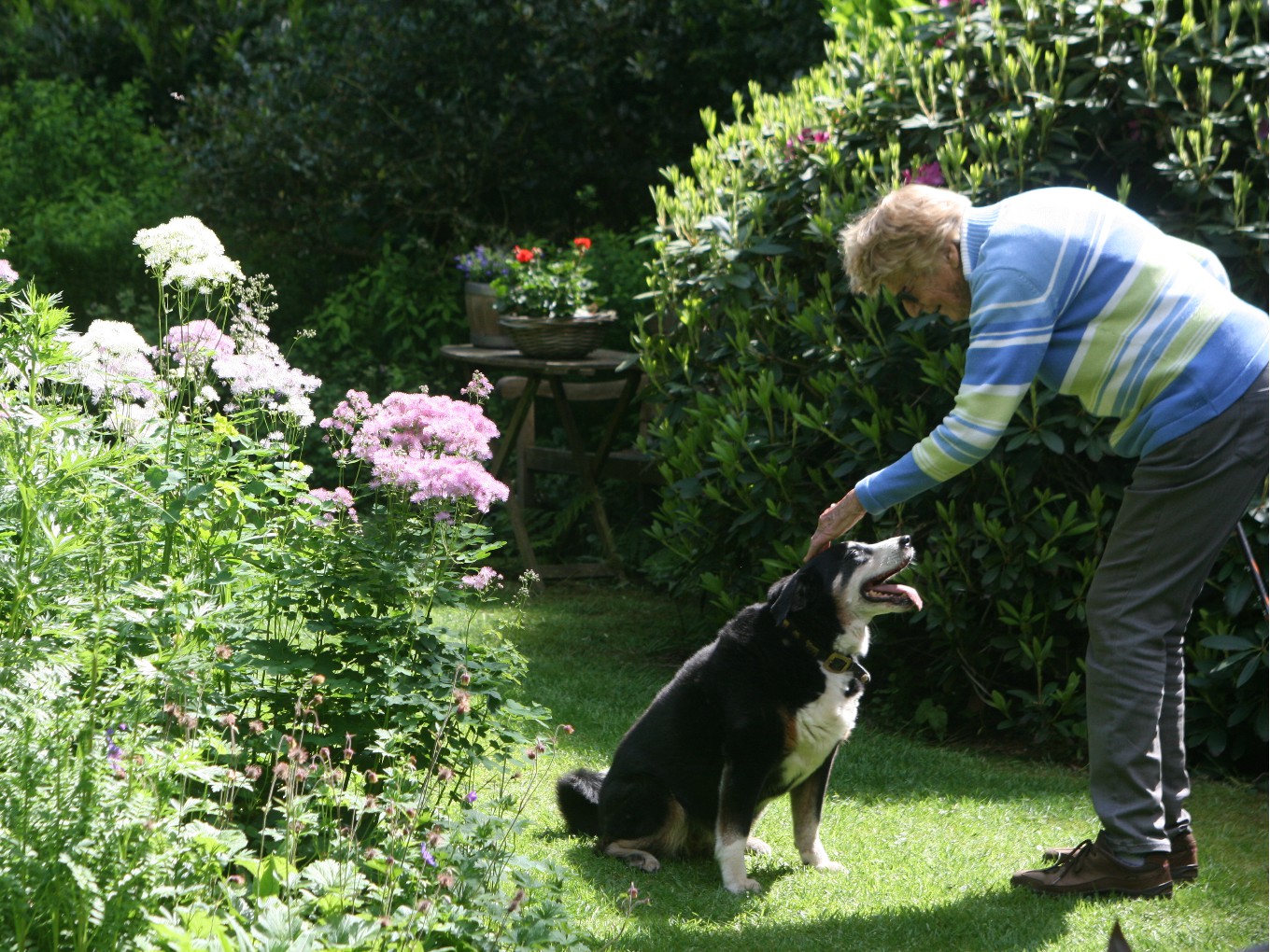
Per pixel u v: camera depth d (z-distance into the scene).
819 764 3.93
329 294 10.74
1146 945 3.32
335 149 10.41
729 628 3.98
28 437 3.05
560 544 8.83
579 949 2.75
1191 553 3.53
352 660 3.52
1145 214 5.56
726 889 3.75
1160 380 3.48
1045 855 3.93
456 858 2.83
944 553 5.37
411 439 3.81
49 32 13.52
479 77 10.72
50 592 2.91
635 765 4.00
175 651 2.95
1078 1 5.59
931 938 3.38
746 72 11.12
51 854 2.28
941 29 5.86
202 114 11.48
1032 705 5.31
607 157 11.36
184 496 3.43
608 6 10.58
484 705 3.52
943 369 5.22
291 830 2.70
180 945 2.27
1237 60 5.27
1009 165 5.36
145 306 10.46
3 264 3.58
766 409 5.73
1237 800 4.75
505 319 8.14
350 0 10.98
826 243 5.81
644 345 6.57
